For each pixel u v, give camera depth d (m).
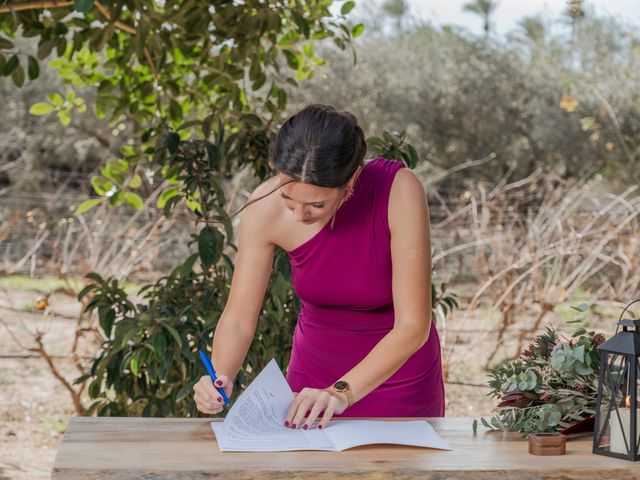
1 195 11.28
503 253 7.96
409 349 2.19
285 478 1.73
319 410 2.02
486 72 13.95
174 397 3.47
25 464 4.82
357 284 2.43
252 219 2.40
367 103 13.46
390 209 2.32
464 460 1.84
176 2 3.64
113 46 3.95
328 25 4.04
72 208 8.12
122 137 12.49
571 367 2.09
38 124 12.91
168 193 3.88
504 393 2.17
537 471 1.79
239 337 2.36
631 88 13.20
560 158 13.49
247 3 3.65
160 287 3.58
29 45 12.39
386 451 1.89
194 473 1.72
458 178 13.85
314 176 1.98
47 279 10.15
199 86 4.03
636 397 1.85
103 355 3.52
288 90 12.87
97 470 1.71
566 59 14.01
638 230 8.07
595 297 8.14
